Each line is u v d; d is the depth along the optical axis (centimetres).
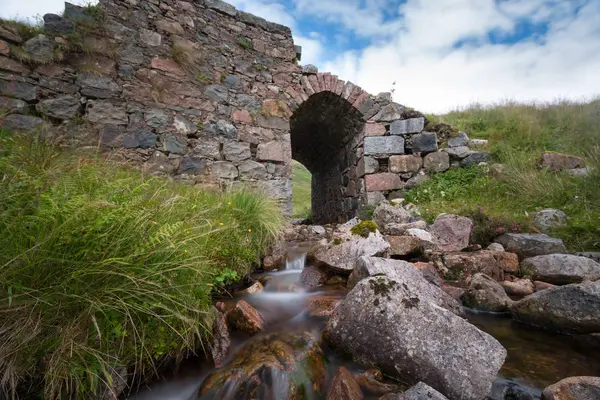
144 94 464
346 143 756
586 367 161
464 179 564
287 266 346
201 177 505
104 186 191
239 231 312
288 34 631
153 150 466
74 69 409
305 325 204
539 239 325
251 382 141
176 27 505
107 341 129
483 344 151
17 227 125
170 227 158
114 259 128
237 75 564
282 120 599
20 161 201
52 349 120
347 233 350
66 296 122
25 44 374
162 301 152
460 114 829
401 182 625
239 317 197
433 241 357
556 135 651
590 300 185
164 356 157
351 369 161
